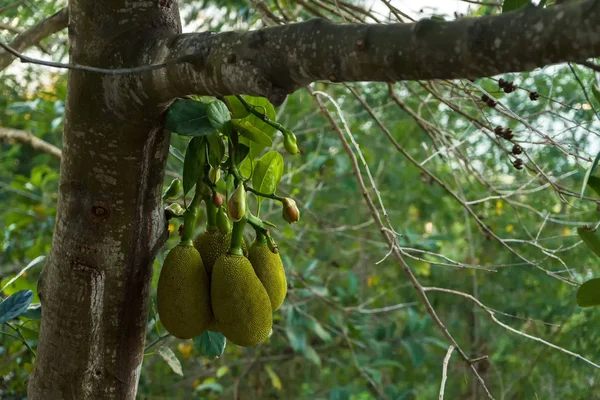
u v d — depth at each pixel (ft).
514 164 11.11
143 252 9.32
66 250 9.20
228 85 8.29
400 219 26.16
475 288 19.45
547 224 22.29
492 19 7.39
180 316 9.29
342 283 24.50
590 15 7.13
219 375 21.35
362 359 23.11
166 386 23.18
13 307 10.16
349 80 7.91
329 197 24.14
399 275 26.23
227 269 9.30
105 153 9.00
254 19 16.34
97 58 8.79
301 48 7.95
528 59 7.32
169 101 8.77
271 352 25.32
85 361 9.35
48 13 17.28
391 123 24.11
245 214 9.52
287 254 21.93
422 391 26.53
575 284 11.83
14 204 21.99
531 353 23.03
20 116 22.21
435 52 7.52
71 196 9.11
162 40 8.63
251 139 9.36
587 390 21.47
